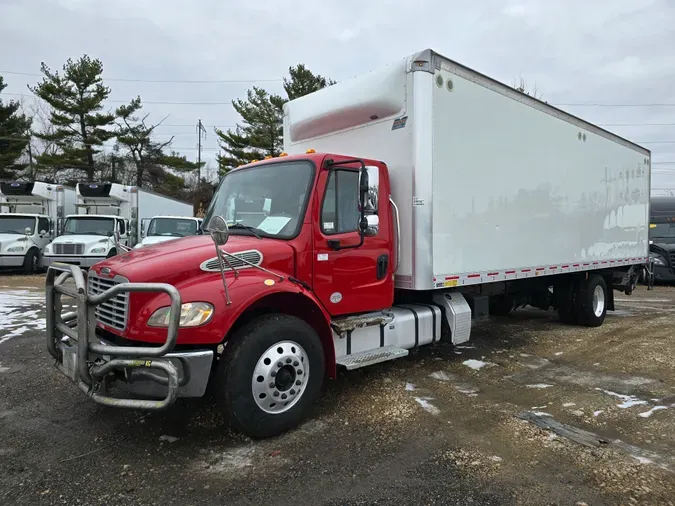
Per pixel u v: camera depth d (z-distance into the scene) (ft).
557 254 24.59
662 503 9.84
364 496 10.11
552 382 17.78
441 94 17.46
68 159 108.37
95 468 11.21
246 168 16.97
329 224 14.94
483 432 13.28
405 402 15.52
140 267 11.83
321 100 19.63
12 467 11.25
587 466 11.37
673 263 51.85
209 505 9.75
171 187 142.72
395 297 18.94
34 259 53.88
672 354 21.79
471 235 19.15
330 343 14.58
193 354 11.31
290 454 11.94
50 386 16.67
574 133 25.63
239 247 13.20
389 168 17.57
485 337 25.34
